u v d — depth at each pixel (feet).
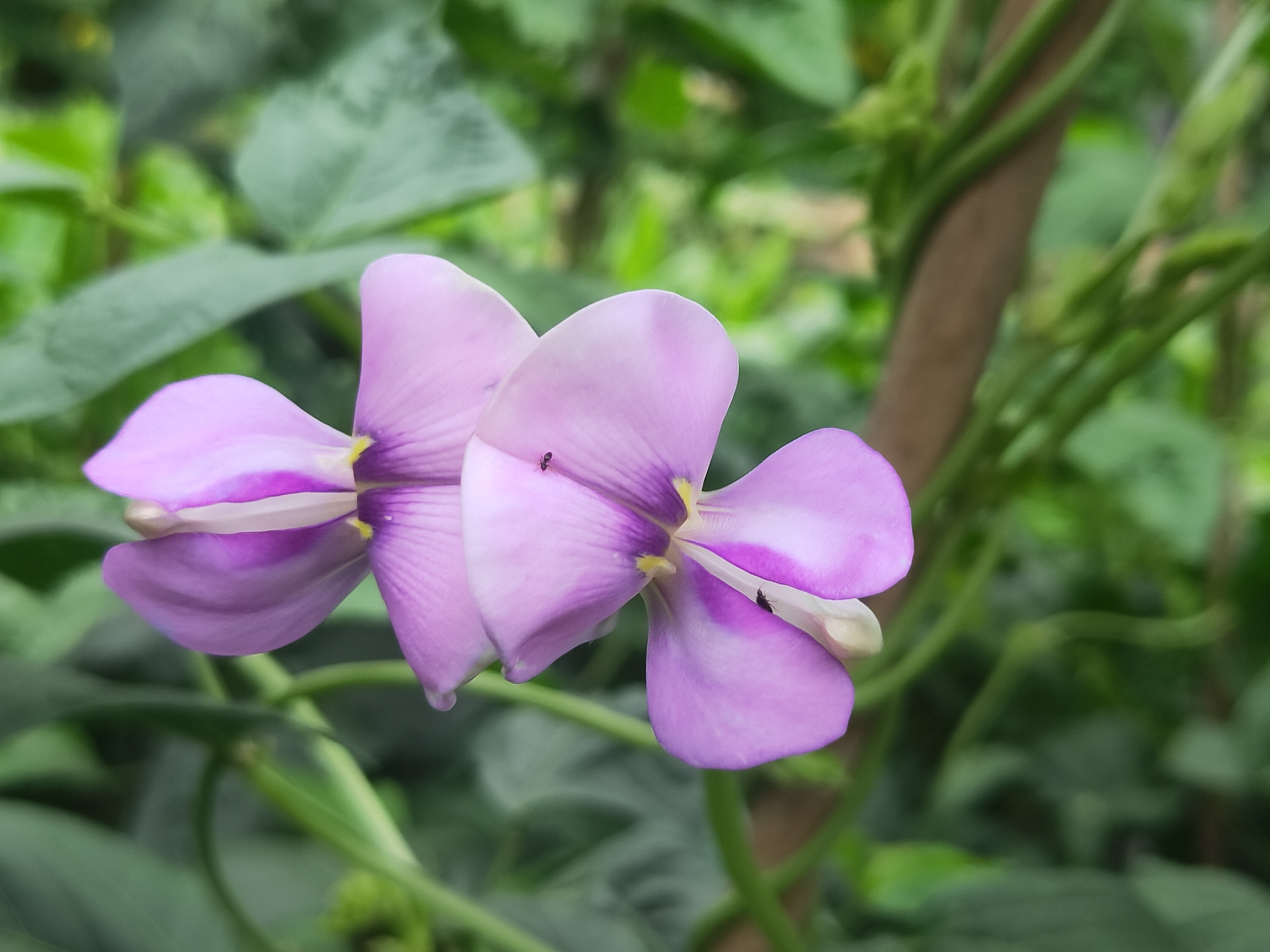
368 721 1.07
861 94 1.31
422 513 0.48
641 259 1.91
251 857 0.93
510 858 0.98
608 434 0.47
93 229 1.24
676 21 1.20
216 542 0.48
